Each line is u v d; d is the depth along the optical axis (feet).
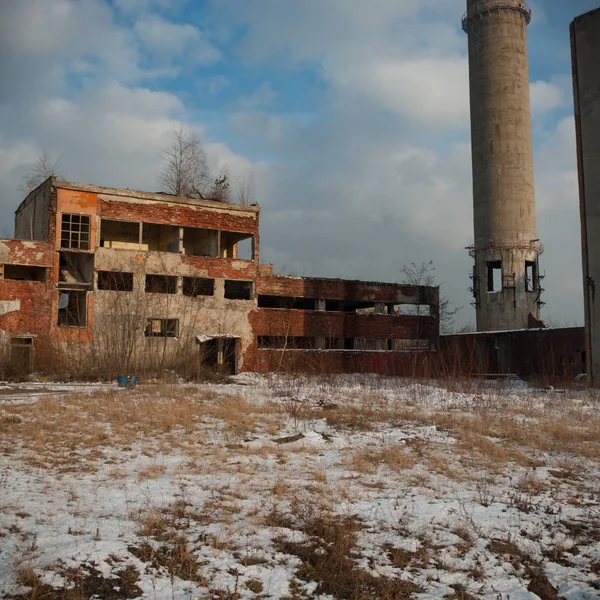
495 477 36.29
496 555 24.84
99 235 112.98
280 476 34.06
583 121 97.35
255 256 125.29
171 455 38.09
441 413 60.85
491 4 167.22
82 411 52.65
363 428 50.85
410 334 142.61
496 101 165.27
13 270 109.40
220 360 115.34
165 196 116.67
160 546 23.07
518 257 161.38
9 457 35.24
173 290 118.52
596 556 25.23
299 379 89.86
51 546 21.89
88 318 105.19
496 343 138.31
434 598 20.79
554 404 69.67
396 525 27.12
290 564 22.57
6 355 93.35
